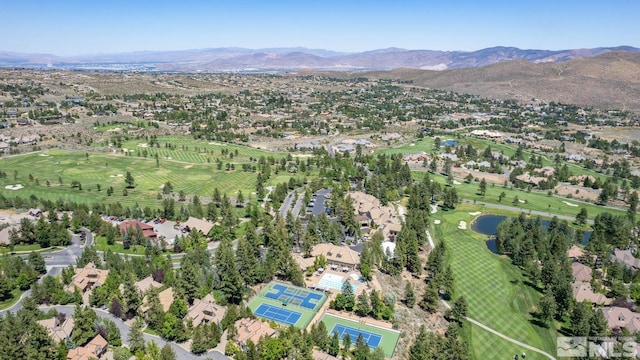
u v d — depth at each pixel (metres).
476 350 119.00
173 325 108.81
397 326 121.56
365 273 146.50
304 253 163.12
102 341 105.62
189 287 126.69
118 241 173.25
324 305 131.50
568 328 129.12
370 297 129.75
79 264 142.75
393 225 189.50
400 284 148.88
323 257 154.50
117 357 98.50
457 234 195.38
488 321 132.00
